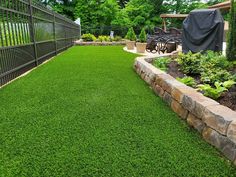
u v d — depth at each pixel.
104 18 23.38
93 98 3.33
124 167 1.70
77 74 5.10
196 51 5.84
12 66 4.72
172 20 25.70
